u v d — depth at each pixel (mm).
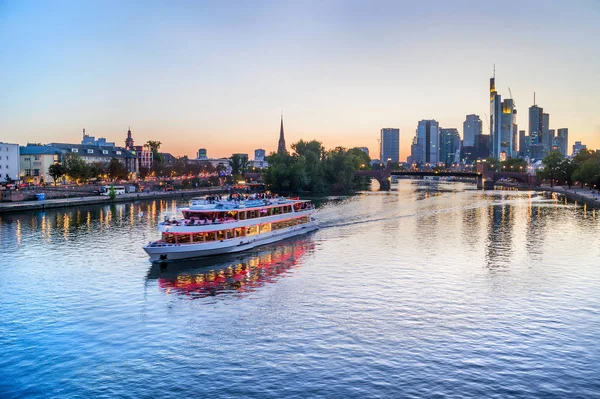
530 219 136625
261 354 45469
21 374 42250
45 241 103000
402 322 52906
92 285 69125
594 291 63938
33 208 162750
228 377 41250
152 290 66688
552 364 43125
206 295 64125
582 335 49312
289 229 106438
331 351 45844
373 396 37969
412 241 101000
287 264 80938
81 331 51719
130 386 40062
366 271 75188
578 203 189250
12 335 50719
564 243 98250
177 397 38312
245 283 69625
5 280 71750
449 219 136750
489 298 61062
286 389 39188
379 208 165750
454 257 84750
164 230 83125
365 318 54188
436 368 42406
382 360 43938
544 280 69375
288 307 58438
